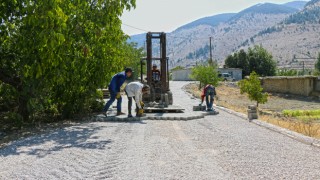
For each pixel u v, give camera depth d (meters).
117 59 17.06
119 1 14.34
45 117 15.32
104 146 8.66
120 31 15.99
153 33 18.48
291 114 24.72
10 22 12.57
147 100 18.34
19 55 12.94
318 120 21.50
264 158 7.50
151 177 6.04
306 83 39.72
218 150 8.30
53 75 12.79
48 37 10.46
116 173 6.29
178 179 5.93
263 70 73.50
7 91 13.95
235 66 75.25
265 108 29.53
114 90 14.75
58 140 9.54
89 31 14.64
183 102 24.12
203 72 39.66
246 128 12.16
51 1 10.51
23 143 9.13
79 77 14.89
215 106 21.20
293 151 8.24
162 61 18.66
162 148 8.46
